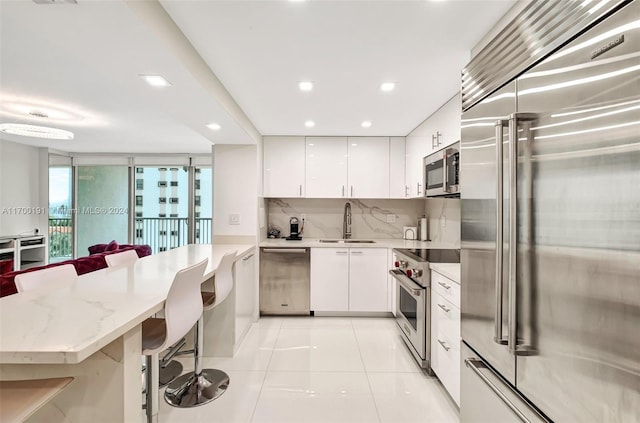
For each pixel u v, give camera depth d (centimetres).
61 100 275
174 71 170
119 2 111
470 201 153
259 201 373
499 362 127
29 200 494
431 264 231
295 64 200
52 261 525
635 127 74
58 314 114
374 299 371
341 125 346
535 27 108
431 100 264
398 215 436
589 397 85
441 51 184
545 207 100
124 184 556
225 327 270
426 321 238
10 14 118
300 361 262
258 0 138
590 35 86
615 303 78
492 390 127
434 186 289
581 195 88
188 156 548
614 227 78
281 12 147
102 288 153
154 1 134
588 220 86
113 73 173
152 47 144
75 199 552
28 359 85
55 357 84
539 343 103
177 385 223
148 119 336
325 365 256
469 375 153
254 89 241
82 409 111
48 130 323
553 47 99
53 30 129
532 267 105
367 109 289
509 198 114
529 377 109
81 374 111
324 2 140
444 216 361
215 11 145
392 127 355
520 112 114
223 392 217
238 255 273
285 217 436
